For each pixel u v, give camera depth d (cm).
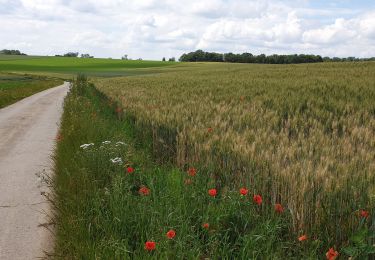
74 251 418
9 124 1666
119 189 519
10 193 705
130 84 2878
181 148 750
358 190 441
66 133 1044
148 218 454
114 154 704
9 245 495
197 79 2958
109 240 397
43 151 1088
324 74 2764
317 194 445
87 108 1570
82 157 696
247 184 516
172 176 632
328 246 407
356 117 959
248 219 451
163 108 1141
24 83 5588
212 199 495
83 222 457
